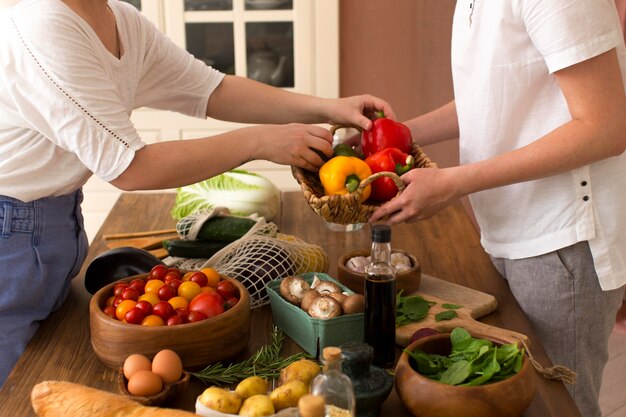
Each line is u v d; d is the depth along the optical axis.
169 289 1.36
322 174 1.48
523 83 1.56
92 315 1.31
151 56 1.73
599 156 1.47
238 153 1.50
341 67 3.86
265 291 1.55
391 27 3.79
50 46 1.32
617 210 1.59
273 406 1.07
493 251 1.75
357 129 1.77
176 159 1.44
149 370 1.19
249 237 1.67
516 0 1.48
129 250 1.63
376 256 1.23
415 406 1.08
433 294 1.55
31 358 1.34
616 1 2.86
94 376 1.27
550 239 1.62
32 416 1.15
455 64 1.72
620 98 1.44
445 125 1.96
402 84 3.88
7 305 1.45
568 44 1.40
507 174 1.46
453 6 3.72
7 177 1.45
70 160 1.48
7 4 2.38
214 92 1.86
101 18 1.49
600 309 1.65
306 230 2.06
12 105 1.40
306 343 1.33
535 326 1.70
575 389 1.69
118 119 1.39
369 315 1.25
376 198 1.51
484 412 1.05
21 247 1.48
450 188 1.44
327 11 3.42
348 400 0.93
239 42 3.45
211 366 1.28
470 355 1.14
